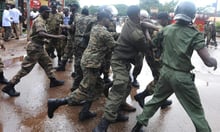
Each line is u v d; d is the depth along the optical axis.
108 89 5.40
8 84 5.91
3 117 4.91
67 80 7.55
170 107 5.93
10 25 15.93
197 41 3.61
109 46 4.50
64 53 8.59
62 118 5.02
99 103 5.91
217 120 5.36
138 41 4.27
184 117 5.41
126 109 5.51
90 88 4.67
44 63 6.53
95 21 6.07
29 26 15.71
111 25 5.36
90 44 4.68
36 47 5.93
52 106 4.51
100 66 4.63
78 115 5.19
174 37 3.78
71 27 7.27
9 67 8.83
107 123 4.28
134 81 7.36
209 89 7.63
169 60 3.83
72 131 4.54
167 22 5.40
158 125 4.99
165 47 3.91
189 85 3.72
